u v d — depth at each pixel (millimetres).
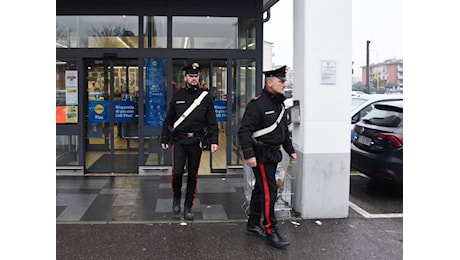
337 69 5574
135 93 8219
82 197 6594
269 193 4738
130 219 5586
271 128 4703
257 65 8203
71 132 8000
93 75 8188
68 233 5062
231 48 8172
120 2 7906
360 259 4461
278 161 4746
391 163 6953
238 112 8273
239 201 6484
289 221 5582
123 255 4461
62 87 7934
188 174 5602
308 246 4773
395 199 7066
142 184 7430
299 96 5742
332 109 5598
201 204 6312
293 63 5949
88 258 4383
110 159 8211
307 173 5629
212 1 8062
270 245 4762
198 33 8102
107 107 8219
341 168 5672
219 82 8234
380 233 5207
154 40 8016
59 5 7844
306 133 5594
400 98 9797
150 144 8148
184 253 4535
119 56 7945
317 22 5512
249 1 8133
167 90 8055
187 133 5488
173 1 7980
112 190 7023
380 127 7324
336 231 5250
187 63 8109
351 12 5551
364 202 6855
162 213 5848
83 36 7934
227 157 8273
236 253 4555
